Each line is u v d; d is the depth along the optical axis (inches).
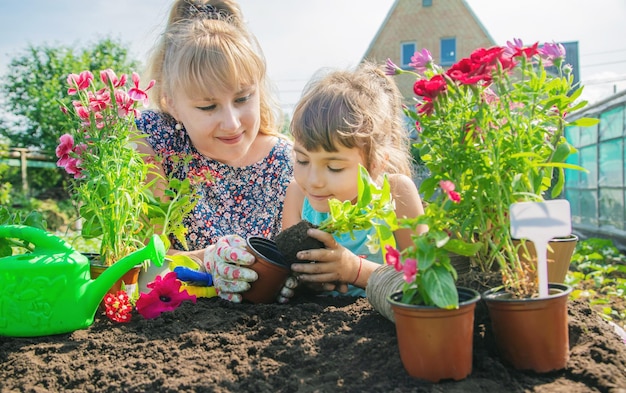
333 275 66.8
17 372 48.6
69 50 869.2
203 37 78.7
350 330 54.4
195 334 54.1
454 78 48.6
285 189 99.7
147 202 72.1
